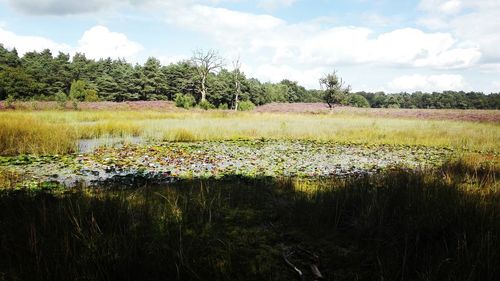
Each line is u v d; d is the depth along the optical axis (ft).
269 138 49.98
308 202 16.22
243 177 23.65
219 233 12.91
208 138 48.14
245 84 210.38
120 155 32.01
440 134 54.24
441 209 13.37
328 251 11.80
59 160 28.73
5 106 92.79
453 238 11.40
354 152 38.34
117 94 199.72
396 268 10.14
